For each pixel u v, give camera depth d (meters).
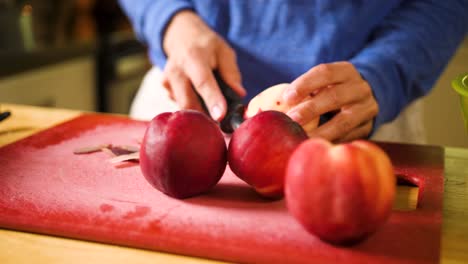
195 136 0.60
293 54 1.00
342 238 0.53
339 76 0.77
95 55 1.86
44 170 0.70
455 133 1.59
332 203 0.52
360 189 0.51
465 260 0.55
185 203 0.62
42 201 0.62
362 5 0.98
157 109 1.11
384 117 0.85
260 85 1.03
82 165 0.71
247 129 0.61
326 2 0.98
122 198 0.63
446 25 0.96
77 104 1.83
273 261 0.54
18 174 0.69
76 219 0.59
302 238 0.56
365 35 0.99
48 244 0.57
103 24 1.99
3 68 1.47
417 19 0.95
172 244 0.56
